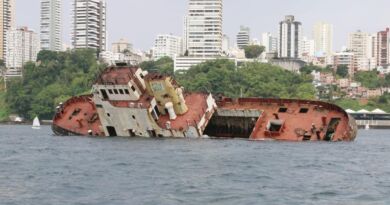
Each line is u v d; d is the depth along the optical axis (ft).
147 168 273.75
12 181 233.55
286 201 197.67
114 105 455.22
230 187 222.89
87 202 192.13
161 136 457.27
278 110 469.57
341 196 208.33
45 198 198.39
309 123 459.73
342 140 464.65
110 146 389.39
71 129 501.15
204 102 463.42
